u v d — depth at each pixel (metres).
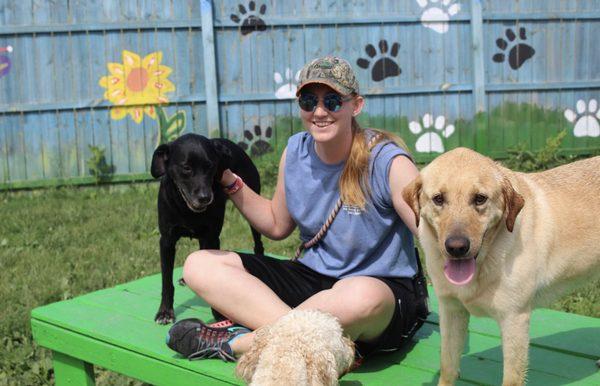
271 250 6.24
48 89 8.80
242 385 2.67
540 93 9.83
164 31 8.93
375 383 2.73
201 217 3.81
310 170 3.20
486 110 9.71
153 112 9.00
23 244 6.58
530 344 3.13
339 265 3.14
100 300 3.89
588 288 4.80
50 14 8.72
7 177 8.82
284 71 9.27
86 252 6.26
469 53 9.59
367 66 9.45
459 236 2.17
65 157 8.91
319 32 9.28
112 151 8.99
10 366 4.12
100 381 3.98
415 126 9.62
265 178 8.88
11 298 5.17
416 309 3.07
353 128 3.12
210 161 3.73
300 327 2.34
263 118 9.28
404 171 2.94
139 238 6.81
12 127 8.75
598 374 2.79
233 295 2.98
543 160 9.30
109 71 8.88
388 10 9.41
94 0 8.80
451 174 2.29
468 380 2.75
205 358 2.93
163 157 3.81
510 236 2.32
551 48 9.83
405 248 3.12
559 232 2.46
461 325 2.56
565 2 9.76
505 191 2.28
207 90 8.98
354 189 2.99
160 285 4.21
